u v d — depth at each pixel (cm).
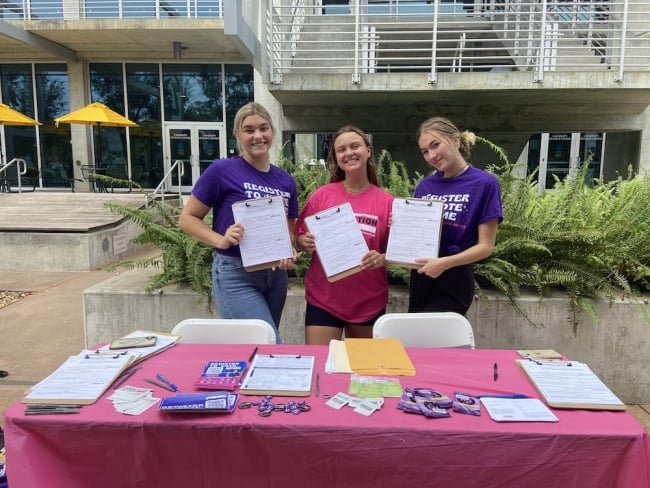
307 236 273
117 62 1636
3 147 1689
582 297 364
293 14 926
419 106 1041
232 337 257
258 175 278
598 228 396
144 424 158
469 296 280
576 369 200
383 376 195
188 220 273
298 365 203
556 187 515
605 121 1027
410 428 156
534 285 377
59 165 1697
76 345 473
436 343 261
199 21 1398
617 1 995
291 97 950
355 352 217
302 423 158
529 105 1030
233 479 161
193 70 1636
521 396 177
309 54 1066
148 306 400
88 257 816
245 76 1633
